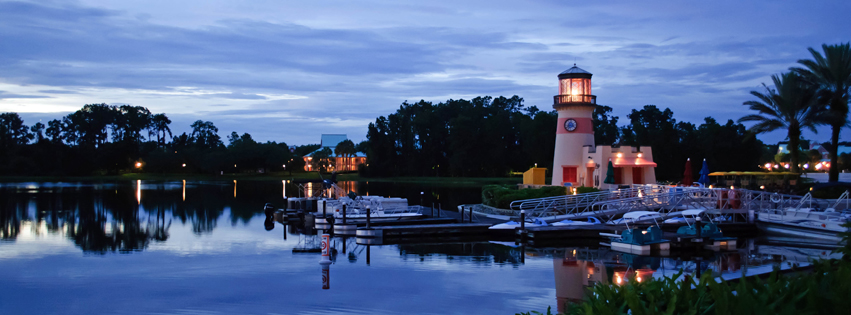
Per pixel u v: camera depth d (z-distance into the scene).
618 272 24.89
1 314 19.00
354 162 177.00
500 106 143.25
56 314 18.95
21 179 128.12
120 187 95.25
